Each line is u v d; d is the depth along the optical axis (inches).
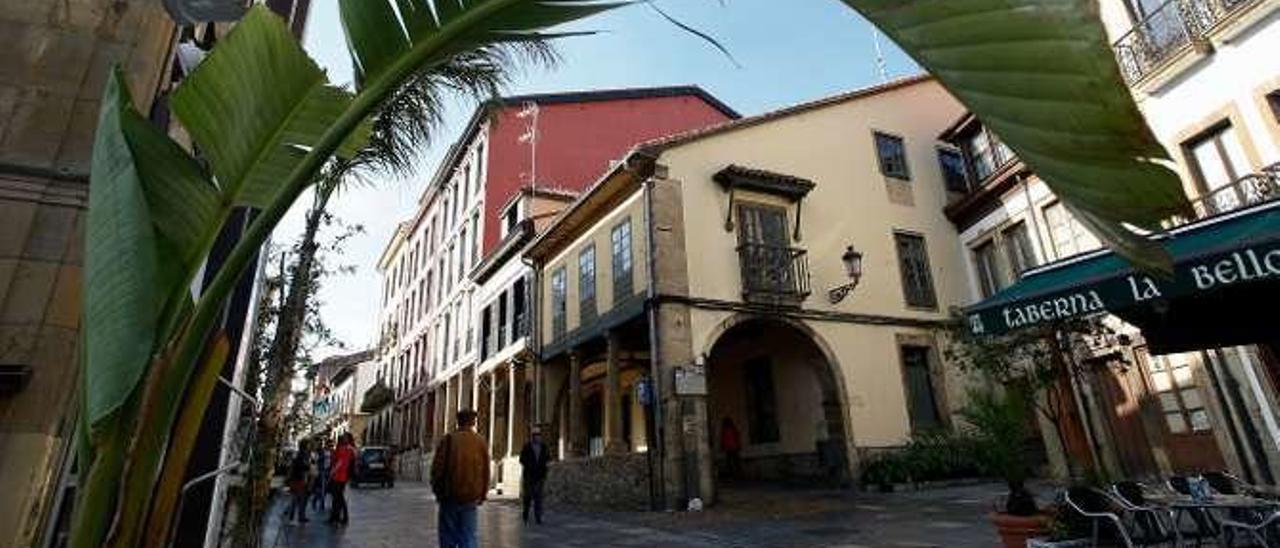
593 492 546.0
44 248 94.0
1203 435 409.4
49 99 101.3
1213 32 374.0
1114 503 203.3
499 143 987.3
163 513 41.3
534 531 414.9
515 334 799.7
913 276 622.8
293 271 277.1
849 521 367.9
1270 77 353.1
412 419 1269.7
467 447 248.7
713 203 552.7
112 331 38.0
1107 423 472.7
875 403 557.0
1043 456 546.3
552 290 714.8
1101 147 27.5
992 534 301.9
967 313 243.0
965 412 246.8
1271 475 367.6
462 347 1004.6
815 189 605.3
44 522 84.1
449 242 1162.6
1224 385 395.9
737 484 619.5
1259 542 208.2
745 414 670.5
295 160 54.2
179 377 42.4
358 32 49.3
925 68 31.7
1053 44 27.5
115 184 42.3
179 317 46.0
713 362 722.8
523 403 767.7
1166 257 29.0
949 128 650.2
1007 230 593.9
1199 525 217.9
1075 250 515.2
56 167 97.7
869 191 635.5
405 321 1453.0
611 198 605.3
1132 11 427.8
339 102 55.4
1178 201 27.0
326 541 390.0
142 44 111.0
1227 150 381.7
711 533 355.6
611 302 582.9
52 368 89.6
